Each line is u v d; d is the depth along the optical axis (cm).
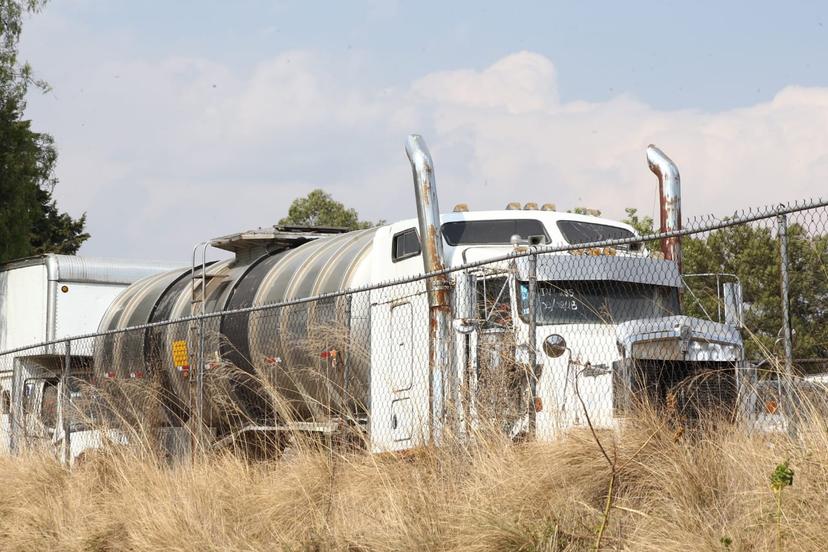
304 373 2891
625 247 2880
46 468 3000
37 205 8150
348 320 2614
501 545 1703
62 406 3384
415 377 2592
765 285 2425
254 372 3156
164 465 2809
